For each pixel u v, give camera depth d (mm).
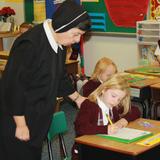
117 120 2600
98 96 2572
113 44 5918
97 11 5930
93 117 2523
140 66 4676
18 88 2127
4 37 6324
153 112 3998
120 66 5910
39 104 2260
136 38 5422
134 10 5488
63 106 5469
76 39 2232
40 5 6555
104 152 2342
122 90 2523
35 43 2162
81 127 2438
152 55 4785
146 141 2236
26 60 2141
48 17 6492
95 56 6188
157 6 5207
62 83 2568
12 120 2225
